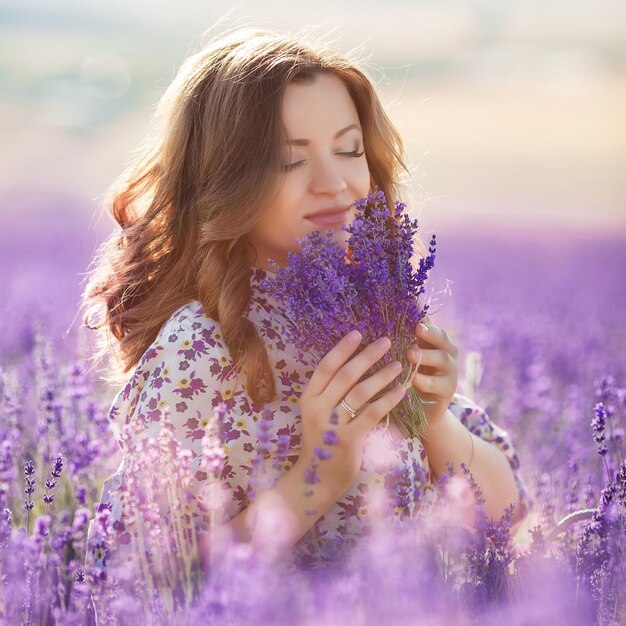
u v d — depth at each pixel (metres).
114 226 3.13
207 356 2.45
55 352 5.37
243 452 2.45
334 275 2.32
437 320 7.33
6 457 2.94
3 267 11.71
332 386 2.32
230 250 2.56
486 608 2.18
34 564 2.30
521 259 14.87
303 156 2.55
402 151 2.98
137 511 2.21
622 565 2.32
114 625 2.13
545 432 4.55
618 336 7.30
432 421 2.67
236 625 1.95
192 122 2.70
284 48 2.58
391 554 2.12
